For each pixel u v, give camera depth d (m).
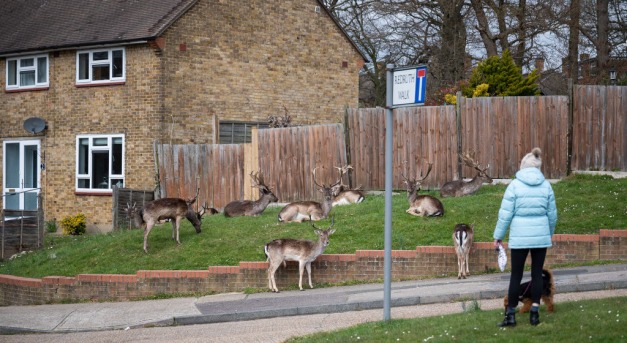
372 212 17.91
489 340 9.00
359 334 10.06
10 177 27.98
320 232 14.53
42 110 26.92
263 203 19.44
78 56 26.08
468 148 20.16
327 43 28.94
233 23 26.22
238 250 16.33
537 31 34.06
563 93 34.44
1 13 30.95
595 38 34.75
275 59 27.38
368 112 21.06
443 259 14.60
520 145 19.81
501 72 25.70
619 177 19.03
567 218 15.95
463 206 17.58
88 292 16.02
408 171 20.66
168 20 24.48
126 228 21.92
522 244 9.56
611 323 9.26
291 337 10.84
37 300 16.53
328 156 21.36
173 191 23.08
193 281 15.34
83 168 26.08
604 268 13.78
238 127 26.38
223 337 11.65
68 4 29.20
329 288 14.61
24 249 21.02
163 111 24.45
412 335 9.63
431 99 30.86
